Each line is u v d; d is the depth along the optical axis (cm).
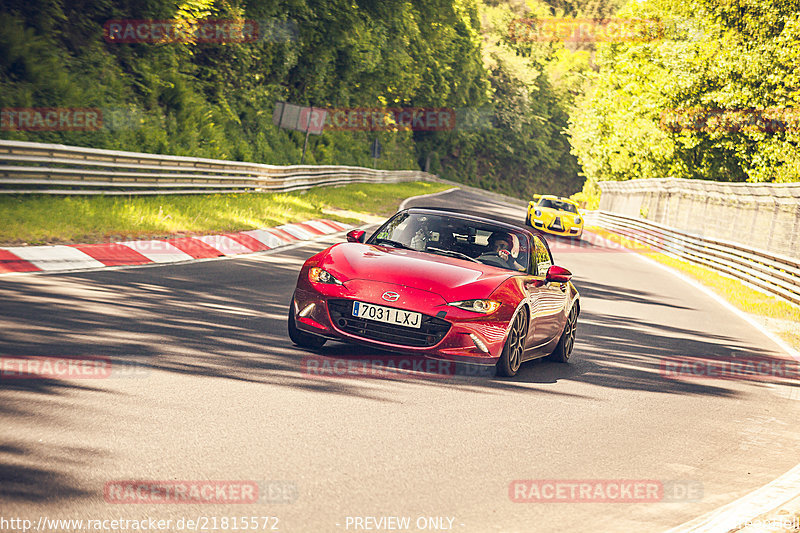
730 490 1355
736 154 11550
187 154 7056
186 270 3256
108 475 1088
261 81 11438
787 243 5497
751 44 10850
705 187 7900
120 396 1455
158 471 1125
